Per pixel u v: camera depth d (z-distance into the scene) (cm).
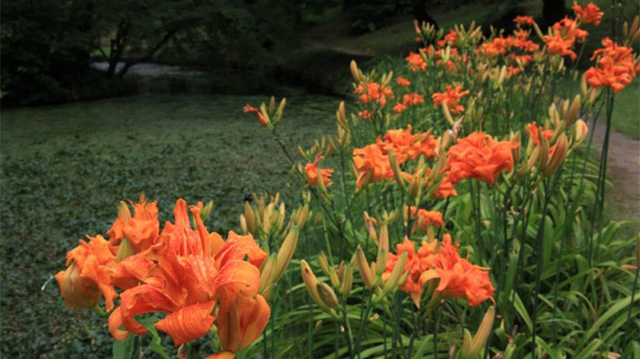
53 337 387
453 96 381
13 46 1538
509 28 1986
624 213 462
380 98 402
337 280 139
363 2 2669
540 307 309
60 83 1639
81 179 764
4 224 601
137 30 1734
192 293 76
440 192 211
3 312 421
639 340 256
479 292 138
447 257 141
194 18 1819
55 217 620
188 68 2544
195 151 896
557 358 249
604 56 332
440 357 251
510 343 224
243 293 76
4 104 1550
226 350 78
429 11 2691
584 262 314
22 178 778
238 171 768
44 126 1194
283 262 102
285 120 1159
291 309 290
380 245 137
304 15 3206
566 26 411
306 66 2211
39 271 489
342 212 379
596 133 768
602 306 296
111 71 1822
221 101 1525
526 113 545
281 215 179
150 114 1320
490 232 338
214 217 585
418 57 623
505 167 187
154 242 104
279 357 271
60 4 1591
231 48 1917
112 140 1016
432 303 143
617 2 341
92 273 104
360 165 207
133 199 668
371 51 2259
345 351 276
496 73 419
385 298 150
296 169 285
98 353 367
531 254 322
